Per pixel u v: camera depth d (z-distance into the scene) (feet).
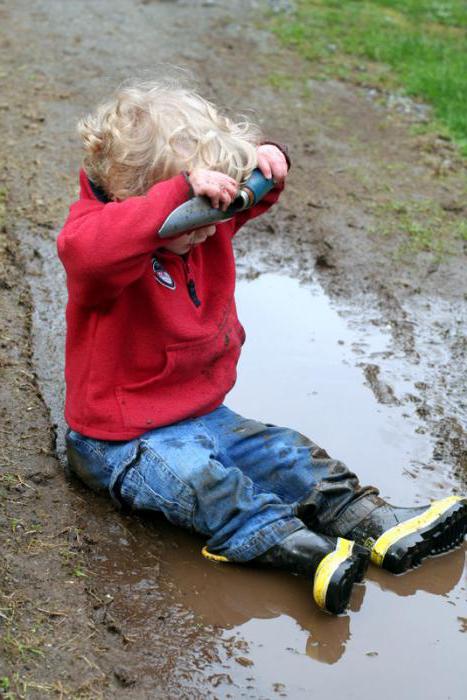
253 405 13.91
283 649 9.76
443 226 19.61
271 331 15.87
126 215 9.96
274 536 10.42
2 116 22.39
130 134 10.63
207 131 10.72
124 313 10.85
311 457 11.20
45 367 14.07
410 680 9.54
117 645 9.48
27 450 12.16
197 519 10.67
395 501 12.11
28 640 9.25
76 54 26.40
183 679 9.21
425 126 24.31
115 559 10.66
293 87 25.95
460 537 11.36
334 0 34.19
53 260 17.02
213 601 10.27
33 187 19.43
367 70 27.78
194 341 11.13
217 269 11.69
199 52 27.63
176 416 11.07
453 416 13.93
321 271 17.84
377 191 20.85
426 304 16.92
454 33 32.24
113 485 11.00
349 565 10.02
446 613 10.44
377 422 13.73
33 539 10.64
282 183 12.14
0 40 26.96
